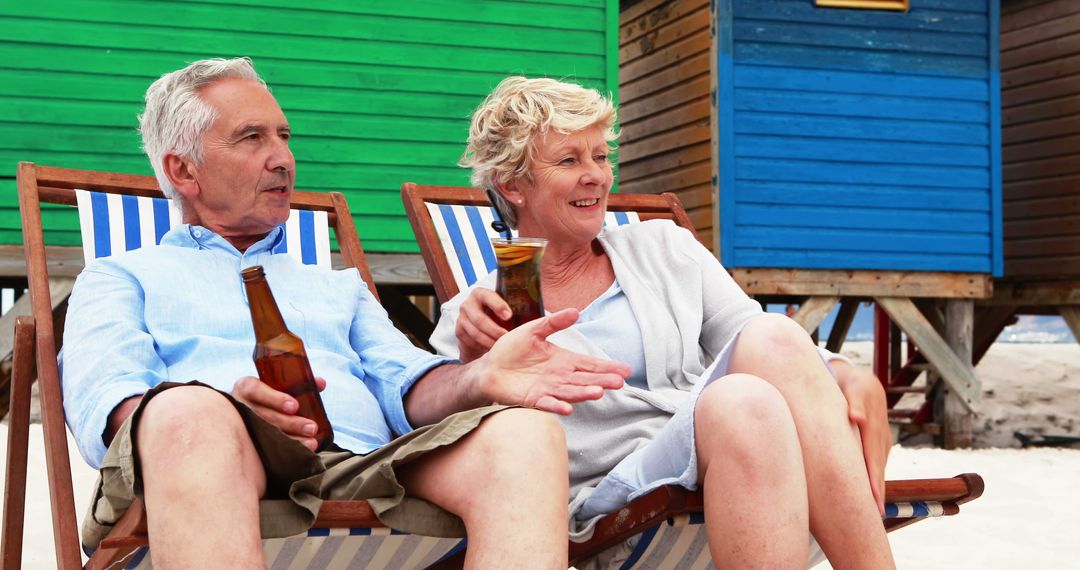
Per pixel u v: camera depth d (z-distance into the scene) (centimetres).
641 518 222
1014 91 1097
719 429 209
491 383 223
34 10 704
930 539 458
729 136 840
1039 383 1096
